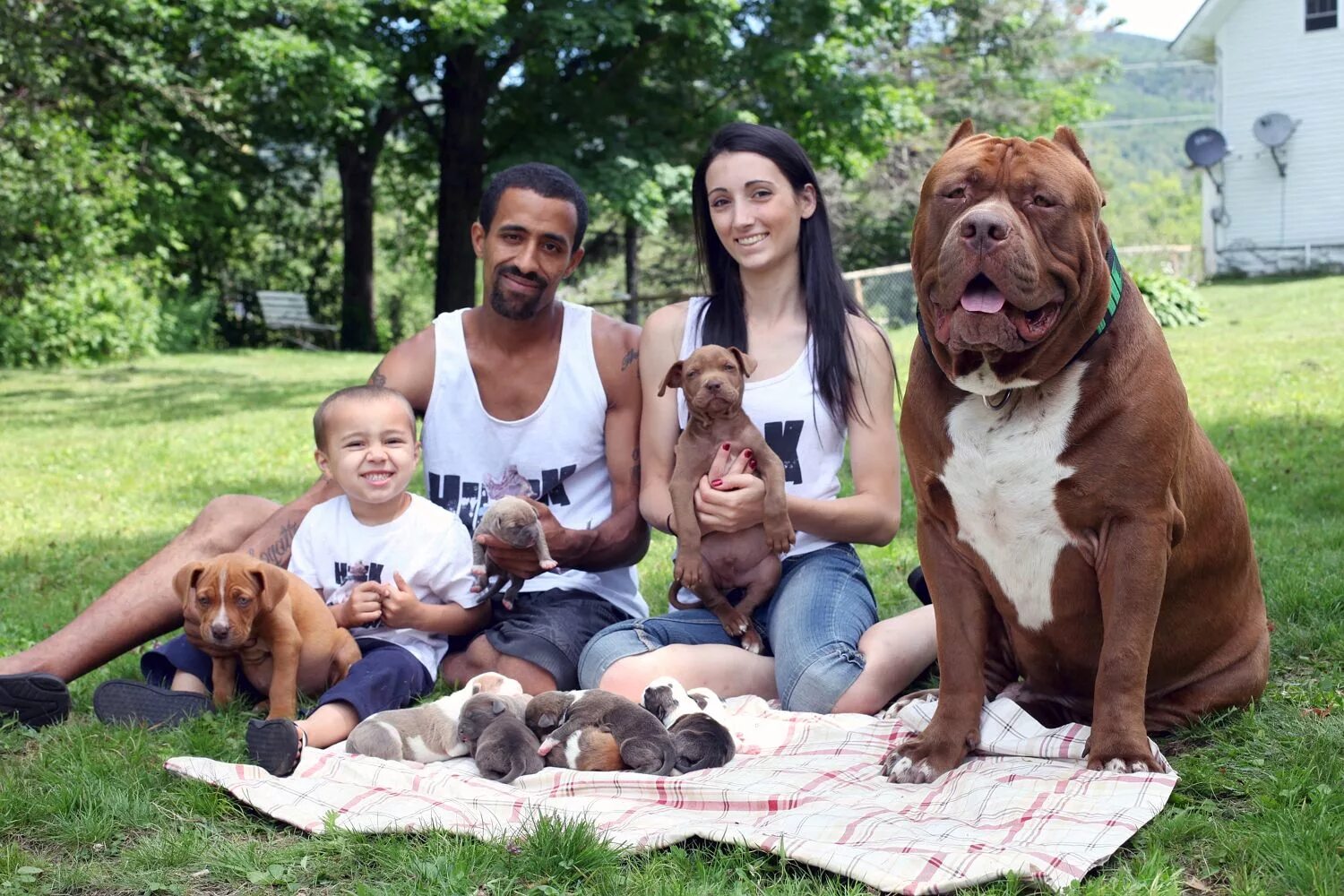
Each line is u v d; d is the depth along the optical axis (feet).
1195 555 11.25
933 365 10.87
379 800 10.34
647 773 10.89
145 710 12.87
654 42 76.54
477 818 9.87
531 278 13.83
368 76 68.95
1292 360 45.37
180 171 79.20
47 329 73.46
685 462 13.55
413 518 13.91
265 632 12.75
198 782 10.82
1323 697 12.33
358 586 13.34
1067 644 11.29
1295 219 101.40
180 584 12.63
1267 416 33.71
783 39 76.79
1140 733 10.32
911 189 107.55
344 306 99.66
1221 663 11.85
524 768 11.10
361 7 69.51
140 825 10.23
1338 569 17.42
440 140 82.89
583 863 9.04
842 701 12.66
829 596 13.35
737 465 13.30
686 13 73.72
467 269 80.48
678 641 13.64
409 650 13.53
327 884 9.11
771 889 8.63
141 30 65.98
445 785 10.70
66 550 24.59
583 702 11.37
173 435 42.83
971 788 10.24
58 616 18.56
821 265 13.91
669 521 13.97
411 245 116.26
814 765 11.16
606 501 14.92
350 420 13.44
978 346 9.72
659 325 14.49
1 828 10.17
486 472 14.73
